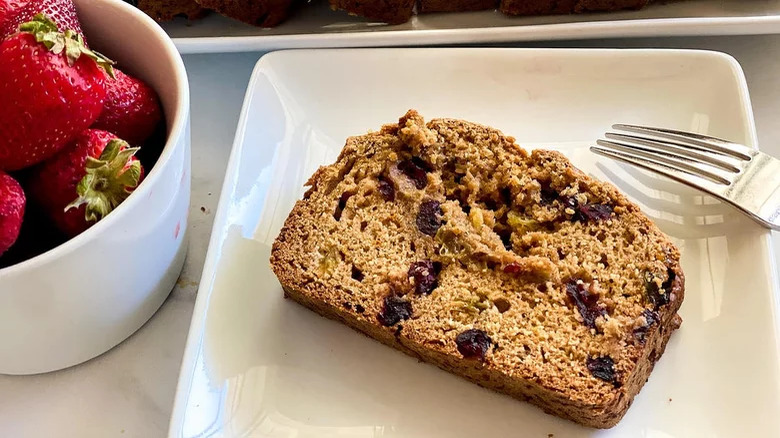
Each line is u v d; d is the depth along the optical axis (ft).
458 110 0.91
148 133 0.75
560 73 0.91
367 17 1.02
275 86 0.92
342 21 1.03
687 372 0.70
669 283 0.70
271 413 0.70
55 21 0.71
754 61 0.98
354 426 0.69
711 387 0.68
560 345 0.68
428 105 0.91
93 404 0.75
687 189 0.80
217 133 0.97
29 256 0.69
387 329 0.70
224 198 0.81
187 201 0.76
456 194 0.78
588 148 0.86
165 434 0.73
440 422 0.69
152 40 0.74
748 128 0.82
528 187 0.75
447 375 0.72
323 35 0.95
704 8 0.99
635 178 0.82
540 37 0.95
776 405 0.65
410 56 0.93
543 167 0.77
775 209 0.74
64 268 0.62
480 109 0.91
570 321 0.69
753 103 0.94
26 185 0.66
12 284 0.60
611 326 0.67
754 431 0.65
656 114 0.88
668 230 0.78
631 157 0.82
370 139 0.81
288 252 0.75
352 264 0.74
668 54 0.89
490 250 0.72
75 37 0.64
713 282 0.74
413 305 0.71
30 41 0.62
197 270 0.84
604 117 0.88
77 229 0.67
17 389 0.76
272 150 0.88
